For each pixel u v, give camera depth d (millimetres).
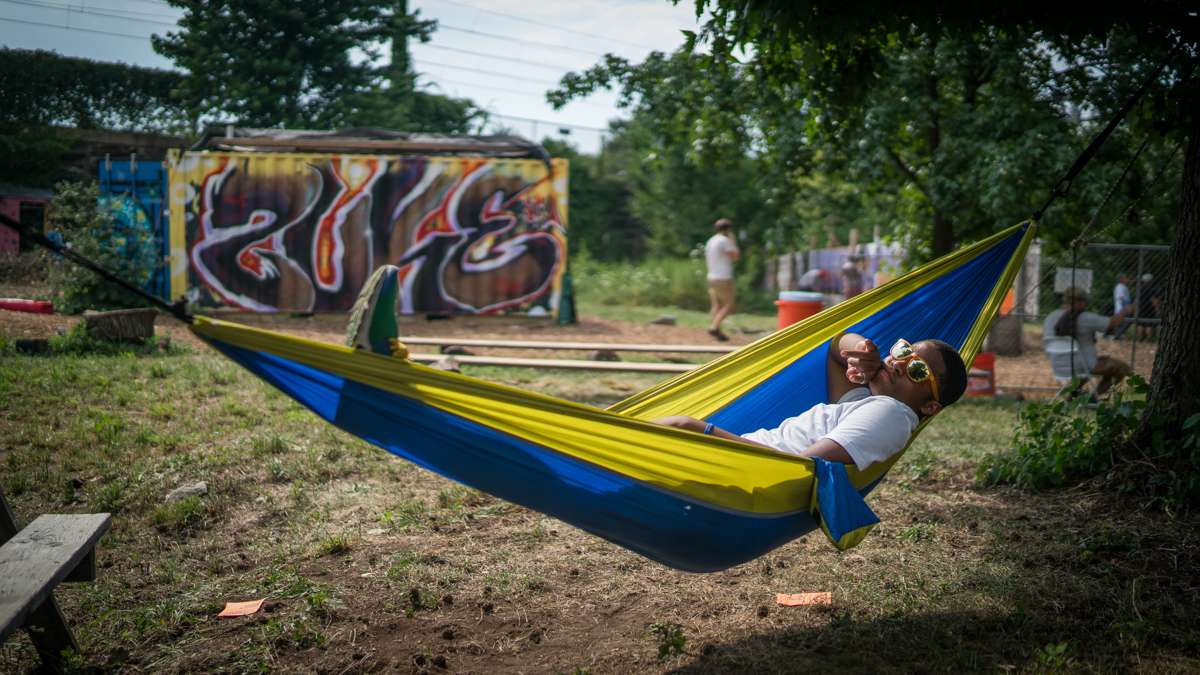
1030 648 3795
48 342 10141
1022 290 16031
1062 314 10375
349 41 29359
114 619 4098
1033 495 5953
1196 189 5613
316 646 3912
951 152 11734
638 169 37625
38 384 8375
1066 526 5293
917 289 4996
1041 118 10891
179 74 27969
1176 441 5594
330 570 4742
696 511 3596
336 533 5293
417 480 6414
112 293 13672
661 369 11109
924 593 4438
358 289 16562
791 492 3648
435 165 16594
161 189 15992
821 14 5430
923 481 6527
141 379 8992
